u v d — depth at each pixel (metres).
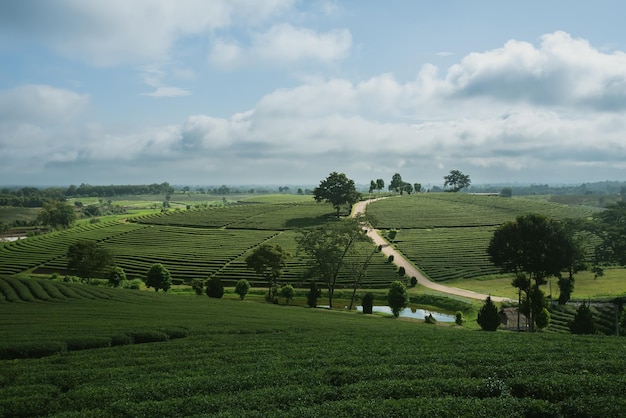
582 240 81.62
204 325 37.41
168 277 82.38
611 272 95.12
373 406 17.44
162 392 20.00
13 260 111.19
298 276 92.44
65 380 22.14
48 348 28.62
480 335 34.78
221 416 16.73
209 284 76.44
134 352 28.11
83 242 89.50
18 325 36.19
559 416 17.34
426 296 80.31
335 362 24.59
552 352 26.39
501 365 23.75
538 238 62.69
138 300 55.88
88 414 17.52
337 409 17.22
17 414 18.19
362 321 48.91
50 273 103.12
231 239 134.38
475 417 16.72
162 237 138.38
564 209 190.12
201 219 175.12
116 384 21.14
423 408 17.28
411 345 29.17
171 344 30.39
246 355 26.89
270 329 36.72
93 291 60.88
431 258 107.38
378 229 151.25
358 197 177.50
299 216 179.88
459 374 22.05
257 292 84.94
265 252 77.31
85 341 30.31
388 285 89.12
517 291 82.44
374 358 25.16
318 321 43.84
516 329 58.59
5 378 22.31
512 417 16.89
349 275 93.25
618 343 30.38
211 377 21.77
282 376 21.88
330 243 75.31
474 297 78.62
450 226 155.00
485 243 122.12
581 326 47.47
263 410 17.94
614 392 18.97
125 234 143.88
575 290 80.75
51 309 46.50
